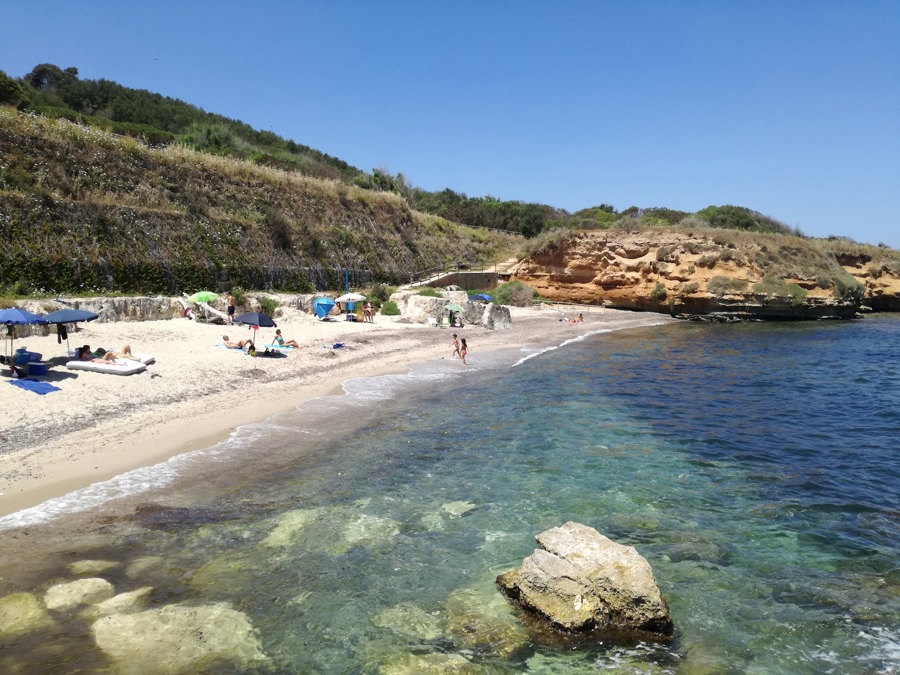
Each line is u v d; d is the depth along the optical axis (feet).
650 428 52.01
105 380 53.62
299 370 70.18
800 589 25.67
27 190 86.38
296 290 126.82
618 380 73.97
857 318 169.89
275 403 55.88
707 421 54.90
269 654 20.33
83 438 41.27
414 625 22.31
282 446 43.68
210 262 108.47
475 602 23.88
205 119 248.73
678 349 102.99
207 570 25.72
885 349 104.58
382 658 20.34
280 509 32.58
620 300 175.01
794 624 23.04
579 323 137.90
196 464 38.99
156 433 44.16
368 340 93.25
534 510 33.58
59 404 46.34
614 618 22.21
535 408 58.39
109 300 79.51
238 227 121.08
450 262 186.91
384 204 180.96
